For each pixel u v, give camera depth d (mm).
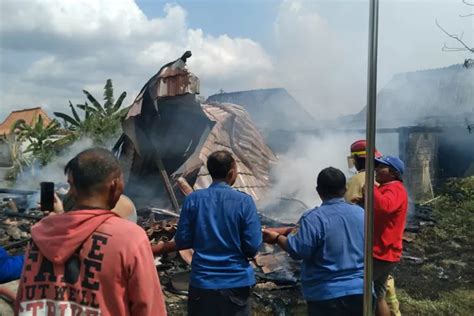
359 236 3082
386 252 3932
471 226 9781
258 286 5582
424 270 6871
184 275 5547
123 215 3217
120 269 1761
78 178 1889
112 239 1782
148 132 7969
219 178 3307
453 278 6512
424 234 9070
